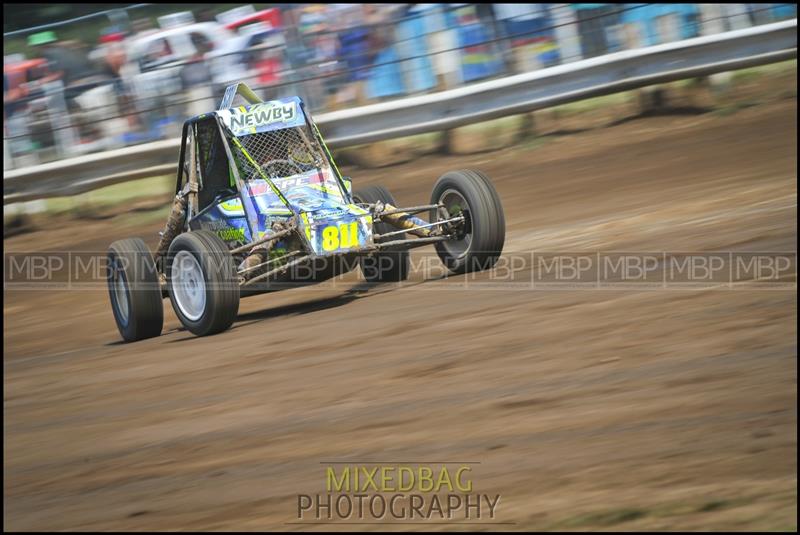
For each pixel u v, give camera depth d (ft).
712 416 44.96
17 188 176.76
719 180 126.21
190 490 46.78
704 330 58.59
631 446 43.14
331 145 173.47
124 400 66.33
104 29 175.52
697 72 176.14
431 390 55.77
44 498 49.75
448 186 89.56
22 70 176.55
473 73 174.91
